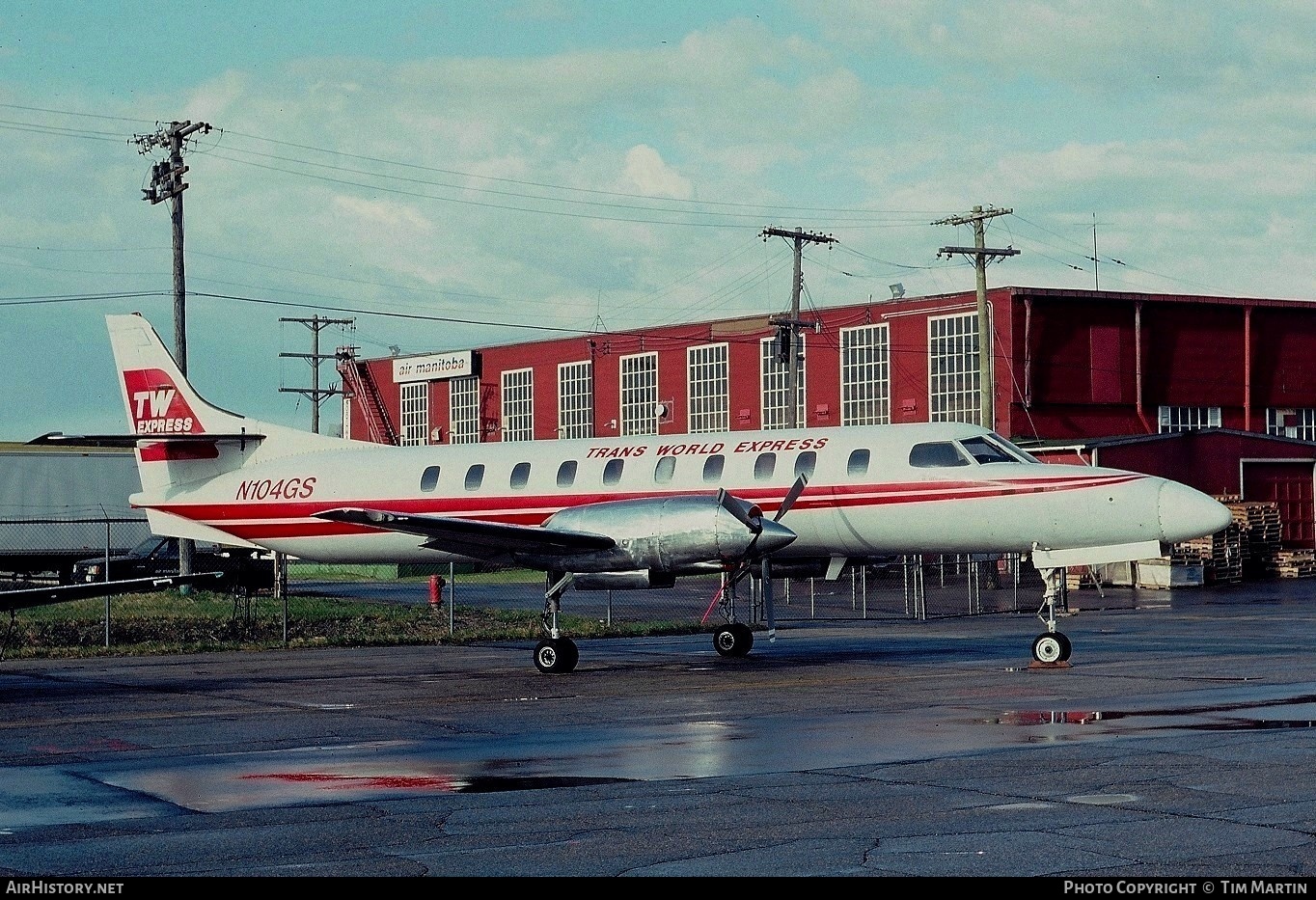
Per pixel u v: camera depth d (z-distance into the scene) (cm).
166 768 1231
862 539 2314
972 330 5528
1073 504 2141
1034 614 3378
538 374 7525
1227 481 4919
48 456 4775
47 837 945
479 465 2614
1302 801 1009
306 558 2880
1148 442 4766
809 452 2341
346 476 2753
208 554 4000
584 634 2875
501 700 1738
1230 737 1303
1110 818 956
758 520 2048
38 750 1341
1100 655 2231
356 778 1162
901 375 5784
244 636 2808
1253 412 5841
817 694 1742
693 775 1155
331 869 848
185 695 1828
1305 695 1625
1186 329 5716
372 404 8619
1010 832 917
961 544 2261
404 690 1881
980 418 5469
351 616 3162
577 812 1005
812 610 3197
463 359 7900
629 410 7006
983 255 4816
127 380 3047
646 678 1991
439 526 2052
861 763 1196
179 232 3666
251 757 1289
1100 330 5525
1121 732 1345
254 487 2862
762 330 6353
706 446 2434
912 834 917
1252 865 825
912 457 2267
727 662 2245
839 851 876
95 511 4762
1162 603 3725
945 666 2094
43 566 4653
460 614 3275
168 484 2992
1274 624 2950
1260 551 4775
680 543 2053
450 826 966
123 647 2583
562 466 2520
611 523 2092
